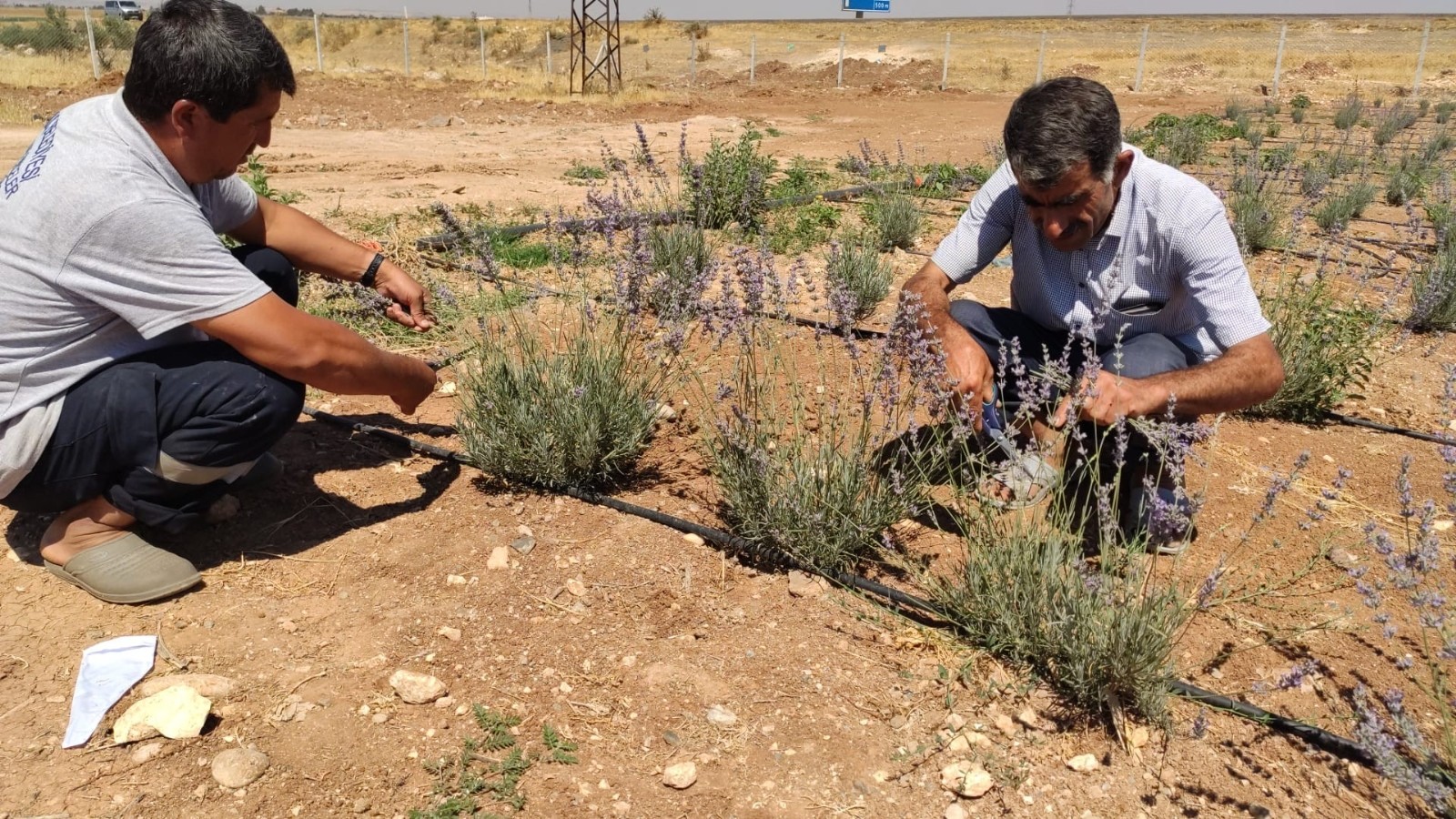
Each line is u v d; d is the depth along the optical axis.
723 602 2.98
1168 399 2.81
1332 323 4.61
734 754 2.41
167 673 2.55
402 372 3.04
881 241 7.40
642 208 6.18
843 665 2.73
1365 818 2.33
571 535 3.27
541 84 26.62
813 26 87.50
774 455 3.25
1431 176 11.72
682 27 67.56
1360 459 4.17
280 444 3.76
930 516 3.45
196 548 3.08
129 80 2.52
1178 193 2.95
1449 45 49.34
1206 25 82.50
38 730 2.36
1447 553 3.42
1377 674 2.79
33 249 2.50
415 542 3.19
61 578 2.87
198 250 2.57
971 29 79.19
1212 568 3.23
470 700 2.54
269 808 2.20
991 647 2.76
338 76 25.70
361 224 7.08
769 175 8.98
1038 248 3.31
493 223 7.21
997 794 2.35
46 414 2.59
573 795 2.27
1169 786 2.40
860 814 2.27
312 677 2.59
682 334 3.64
